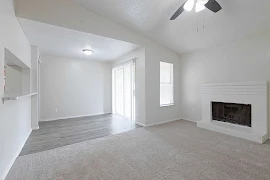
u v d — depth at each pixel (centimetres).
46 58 463
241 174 173
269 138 289
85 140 289
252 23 278
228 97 344
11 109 204
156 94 420
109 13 301
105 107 595
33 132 340
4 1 174
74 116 516
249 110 326
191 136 310
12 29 205
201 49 425
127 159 212
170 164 197
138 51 414
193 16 281
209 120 388
